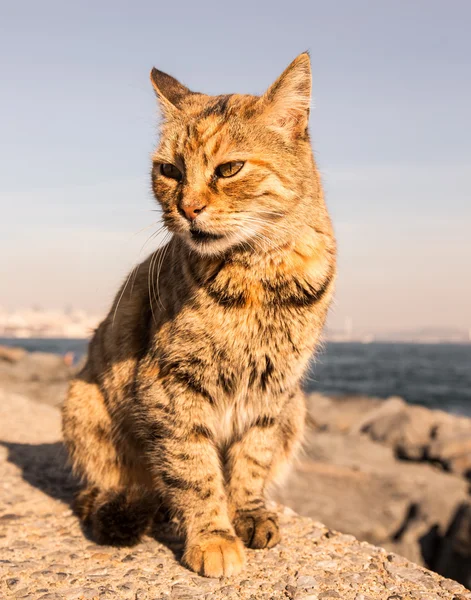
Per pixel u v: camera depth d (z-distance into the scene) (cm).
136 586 47
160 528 58
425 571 50
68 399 63
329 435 217
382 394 689
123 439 60
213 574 48
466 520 128
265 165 52
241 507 56
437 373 1066
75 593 46
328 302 54
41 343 2592
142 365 53
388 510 143
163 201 56
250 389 53
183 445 51
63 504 63
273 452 56
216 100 57
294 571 50
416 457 214
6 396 116
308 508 138
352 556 53
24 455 78
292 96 55
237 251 51
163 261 57
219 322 50
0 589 46
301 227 53
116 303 62
